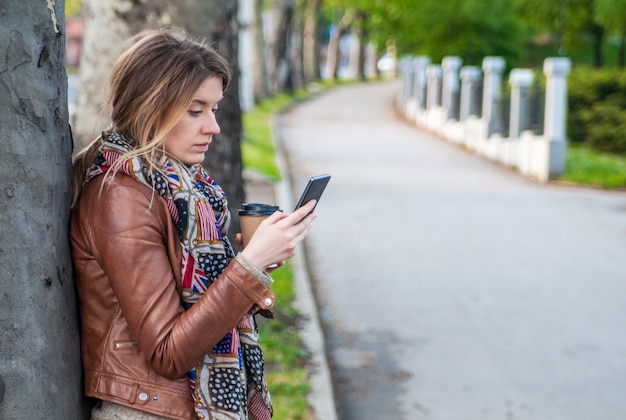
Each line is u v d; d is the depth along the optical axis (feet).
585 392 22.80
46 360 8.02
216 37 21.52
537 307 30.30
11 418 7.76
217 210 9.14
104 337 8.45
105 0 21.83
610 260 37.50
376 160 72.08
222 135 22.68
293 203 48.32
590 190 58.03
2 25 7.54
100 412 8.58
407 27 130.21
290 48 149.69
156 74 8.36
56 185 8.19
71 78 78.84
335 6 190.08
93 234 8.29
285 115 116.06
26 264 7.80
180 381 8.50
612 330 27.86
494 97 76.38
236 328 8.86
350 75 259.19
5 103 7.59
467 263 36.65
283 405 19.79
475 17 118.83
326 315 29.22
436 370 24.23
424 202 51.49
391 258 37.29
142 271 8.17
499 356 25.39
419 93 107.65
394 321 28.60
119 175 8.34
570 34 113.70
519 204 51.49
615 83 80.74
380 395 22.38
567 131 82.94
